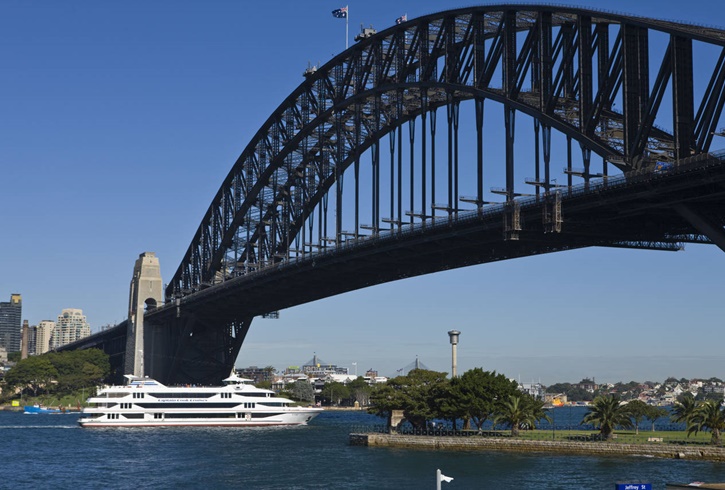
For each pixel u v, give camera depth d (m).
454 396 149.62
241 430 194.38
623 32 106.19
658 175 96.62
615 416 136.50
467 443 140.38
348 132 177.75
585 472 109.75
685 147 97.19
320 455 135.88
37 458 138.88
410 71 154.25
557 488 98.62
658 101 101.00
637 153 102.31
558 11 116.88
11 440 172.25
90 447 155.75
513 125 124.62
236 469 120.56
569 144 116.88
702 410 126.69
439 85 141.62
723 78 93.88
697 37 94.69
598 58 114.69
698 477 104.06
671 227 111.88
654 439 135.25
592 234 114.31
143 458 136.38
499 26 129.25
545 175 116.50
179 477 114.06
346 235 166.38
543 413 159.50
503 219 120.31
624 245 120.56
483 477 107.19
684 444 127.19
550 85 118.50
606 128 114.62
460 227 131.50
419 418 160.38
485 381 150.00
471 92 133.50
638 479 103.50
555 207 109.69
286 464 124.75
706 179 91.56
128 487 106.62
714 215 100.06
